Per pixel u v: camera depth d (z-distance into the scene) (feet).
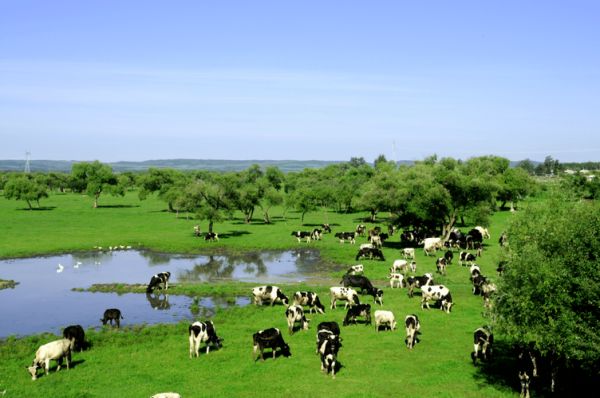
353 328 93.09
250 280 150.92
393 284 134.82
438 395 62.03
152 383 66.85
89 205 404.16
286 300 115.55
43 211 344.49
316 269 166.09
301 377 68.39
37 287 144.15
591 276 52.08
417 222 198.18
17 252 196.95
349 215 331.77
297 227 265.54
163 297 130.41
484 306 105.70
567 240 54.54
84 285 146.61
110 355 80.33
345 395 61.87
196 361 76.23
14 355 81.10
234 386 65.31
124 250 207.41
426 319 97.66
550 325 53.62
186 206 230.68
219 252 200.13
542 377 67.26
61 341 73.00
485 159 351.67
